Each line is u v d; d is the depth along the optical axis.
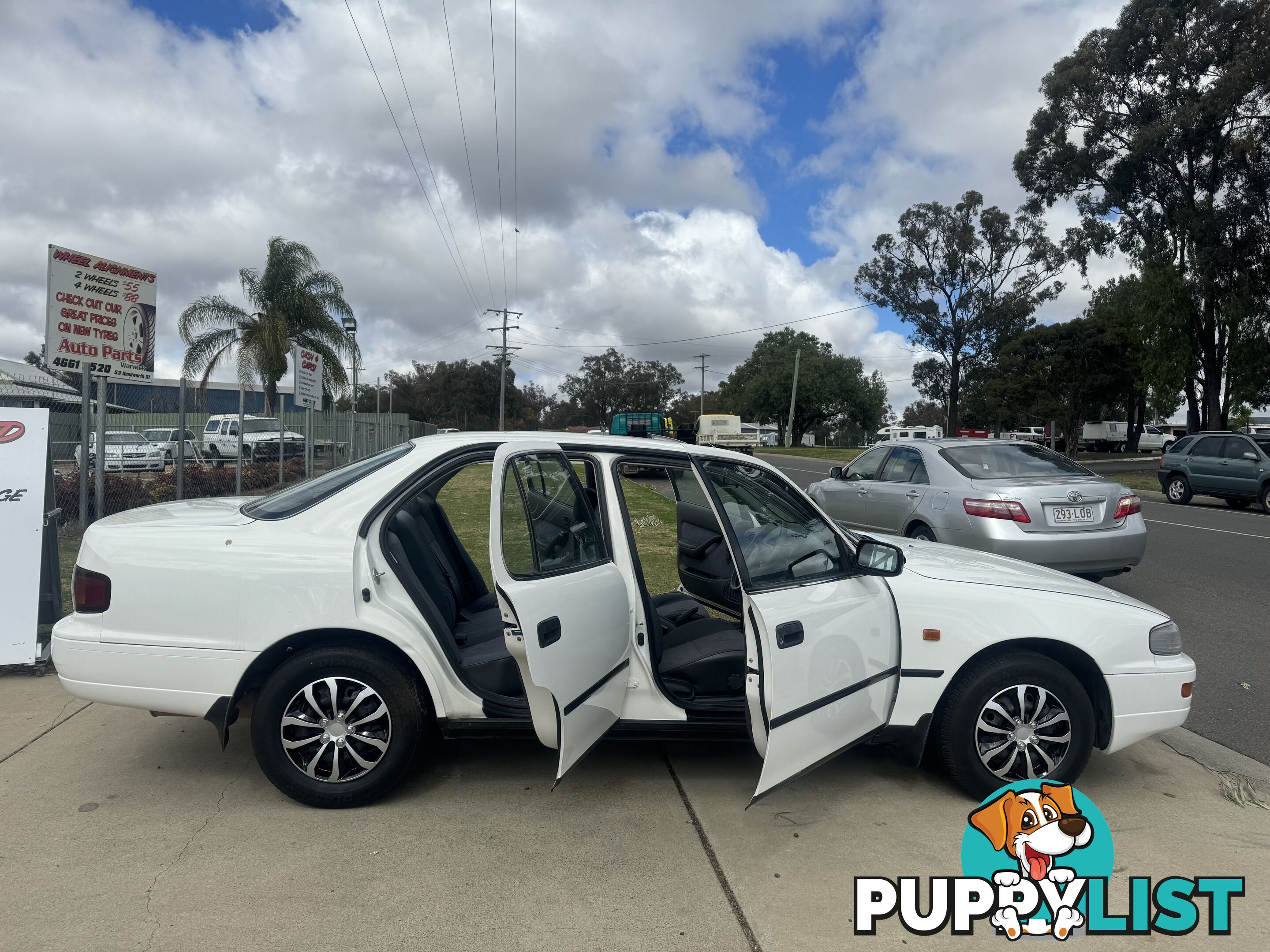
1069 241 35.25
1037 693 3.68
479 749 4.24
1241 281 28.73
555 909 2.87
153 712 3.49
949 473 7.85
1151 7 30.86
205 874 3.03
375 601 3.48
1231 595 8.50
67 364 7.97
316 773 3.51
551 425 95.56
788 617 3.32
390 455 3.90
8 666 5.22
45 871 3.03
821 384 71.56
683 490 5.15
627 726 3.65
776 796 3.79
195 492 13.66
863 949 2.71
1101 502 7.28
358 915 2.80
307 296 25.88
